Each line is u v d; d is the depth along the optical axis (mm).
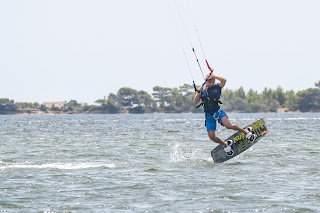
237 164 74375
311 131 177000
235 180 60219
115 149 102500
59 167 71625
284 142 117188
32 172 66500
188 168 70562
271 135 149625
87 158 85312
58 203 48844
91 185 57344
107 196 51781
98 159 83625
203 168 70438
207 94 72188
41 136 160500
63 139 141500
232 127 73250
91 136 157875
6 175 63844
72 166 72750
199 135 159250
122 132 186375
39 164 75438
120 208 47000
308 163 75000
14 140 137375
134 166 72938
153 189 55062
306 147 101812
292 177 62188
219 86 71938
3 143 124062
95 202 49250
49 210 46344
